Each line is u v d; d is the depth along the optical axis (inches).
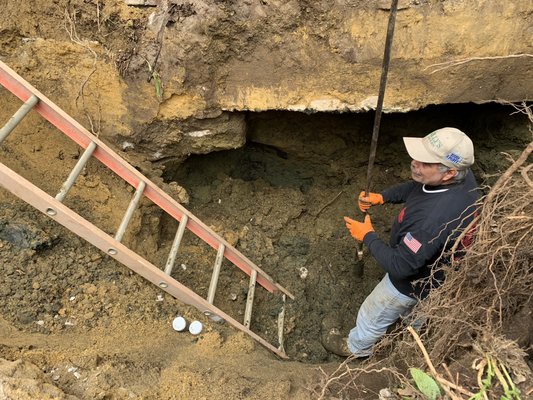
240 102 125.5
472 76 116.7
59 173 118.3
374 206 167.0
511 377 67.3
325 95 122.7
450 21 110.0
